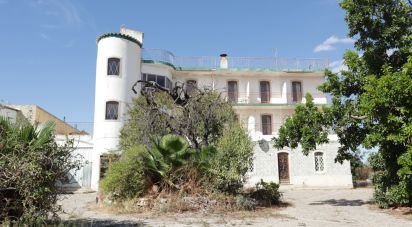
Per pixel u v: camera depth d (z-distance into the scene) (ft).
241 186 45.55
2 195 23.26
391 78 36.11
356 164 95.81
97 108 83.87
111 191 44.55
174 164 43.86
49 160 24.66
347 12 49.16
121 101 83.92
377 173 47.39
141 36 94.68
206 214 37.76
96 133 82.53
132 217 36.19
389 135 37.01
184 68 100.83
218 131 53.11
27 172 23.09
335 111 48.93
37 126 26.68
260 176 84.79
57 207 25.84
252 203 42.65
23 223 23.34
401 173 35.17
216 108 55.21
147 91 54.95
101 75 84.89
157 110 53.57
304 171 86.84
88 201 56.44
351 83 49.65
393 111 37.37
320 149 88.17
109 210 41.55
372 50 47.55
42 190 24.04
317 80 107.04
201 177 43.42
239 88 104.58
